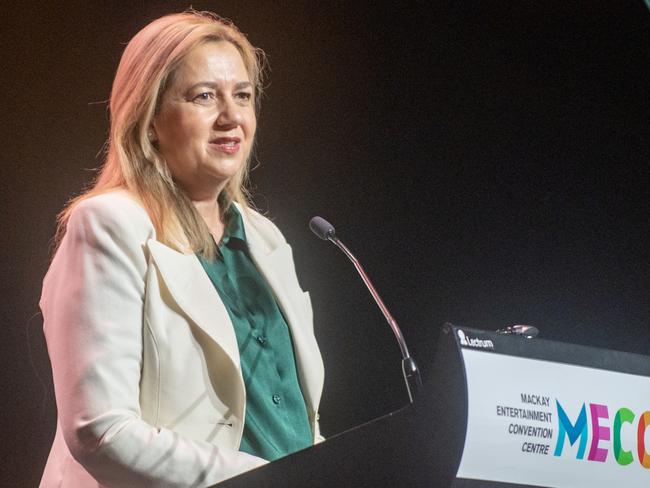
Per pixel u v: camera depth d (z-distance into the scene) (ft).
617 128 37.24
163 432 16.53
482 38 38.60
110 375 16.78
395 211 37.68
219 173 19.80
